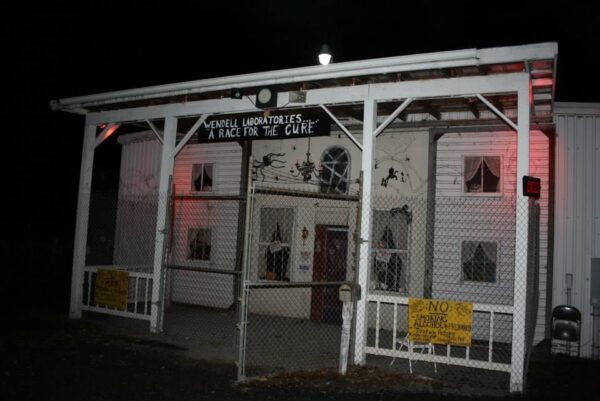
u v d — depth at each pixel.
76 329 9.55
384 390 6.53
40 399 5.83
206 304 12.57
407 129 10.73
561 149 9.62
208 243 12.86
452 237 10.27
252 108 9.01
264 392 6.30
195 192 13.10
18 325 9.66
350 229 11.22
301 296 11.60
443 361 7.15
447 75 7.48
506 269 9.84
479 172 10.27
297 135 8.69
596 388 7.03
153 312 9.41
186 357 7.87
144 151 14.13
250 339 9.24
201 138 9.59
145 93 9.57
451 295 10.15
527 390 6.80
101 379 6.64
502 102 8.93
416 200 10.61
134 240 13.95
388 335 10.17
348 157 11.44
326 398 6.16
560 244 9.51
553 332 9.29
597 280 9.24
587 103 9.47
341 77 7.81
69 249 18.16
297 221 11.79
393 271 10.72
